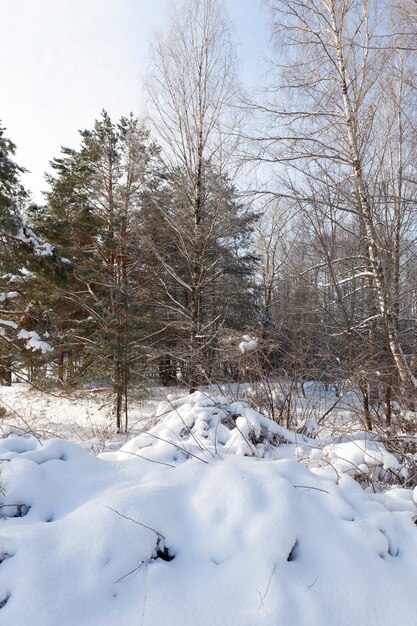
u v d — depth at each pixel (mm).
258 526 2209
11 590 1819
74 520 2234
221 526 2277
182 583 1954
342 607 1857
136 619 1747
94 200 12641
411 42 6648
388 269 6848
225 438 4098
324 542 2217
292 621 1755
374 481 3406
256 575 1932
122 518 2217
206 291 11203
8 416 9453
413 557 2211
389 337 6664
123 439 8406
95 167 12461
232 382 6094
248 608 1795
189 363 8195
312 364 6477
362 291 8469
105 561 1983
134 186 11555
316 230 7051
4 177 9102
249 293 14656
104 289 10953
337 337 7699
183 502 2527
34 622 1686
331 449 3865
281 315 7926
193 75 10250
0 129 9211
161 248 11789
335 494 2576
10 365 9969
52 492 2662
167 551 2191
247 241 15961
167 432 4230
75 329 11586
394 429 5027
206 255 10930
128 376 9703
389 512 2549
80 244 13500
